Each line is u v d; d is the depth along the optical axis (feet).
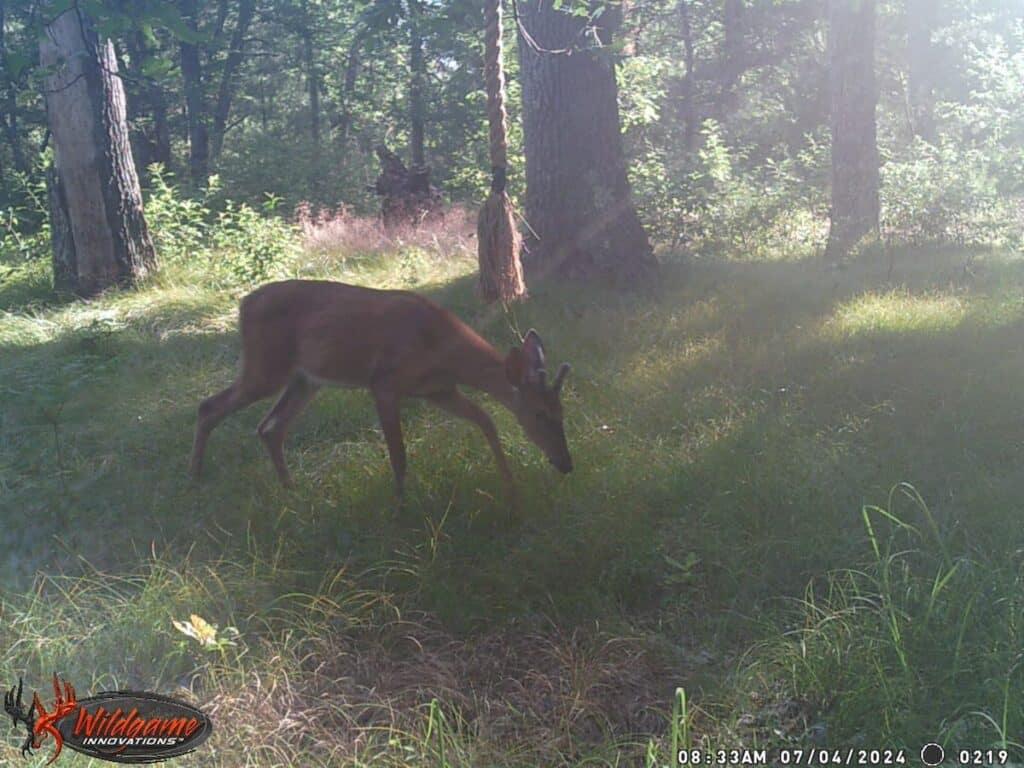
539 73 20.33
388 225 29.22
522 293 11.16
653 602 9.23
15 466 12.57
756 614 8.67
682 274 21.39
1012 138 35.14
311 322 11.58
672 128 43.86
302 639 8.37
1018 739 6.68
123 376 16.24
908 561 9.02
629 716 7.63
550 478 11.40
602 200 20.44
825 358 14.83
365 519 10.75
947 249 24.18
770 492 10.51
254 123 65.31
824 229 28.84
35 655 8.06
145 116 52.95
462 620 8.79
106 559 10.07
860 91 24.71
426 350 11.22
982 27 50.24
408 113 50.57
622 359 15.46
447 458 12.02
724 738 7.14
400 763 6.88
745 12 49.39
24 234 35.73
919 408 12.64
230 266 23.18
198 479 12.16
